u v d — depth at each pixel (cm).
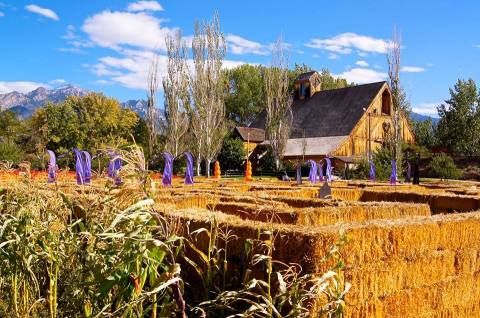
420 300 548
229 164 5922
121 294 399
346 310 471
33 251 446
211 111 5281
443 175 4256
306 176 4938
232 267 514
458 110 5794
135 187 420
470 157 5312
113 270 382
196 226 547
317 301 431
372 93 6400
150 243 382
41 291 484
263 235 486
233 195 1020
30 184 569
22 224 466
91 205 446
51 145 5584
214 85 5394
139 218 389
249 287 415
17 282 493
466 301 606
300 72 8962
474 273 620
